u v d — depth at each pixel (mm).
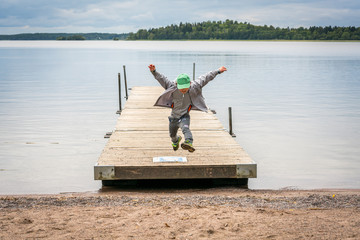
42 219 5359
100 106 22406
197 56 79250
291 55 84688
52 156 12102
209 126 12461
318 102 23422
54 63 59969
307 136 14938
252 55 84250
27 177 9945
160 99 7359
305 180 9805
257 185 9367
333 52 104938
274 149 13039
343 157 12047
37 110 20797
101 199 6914
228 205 6316
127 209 5938
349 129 16109
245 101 24078
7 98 25000
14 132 15562
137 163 8570
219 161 8750
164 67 49844
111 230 4867
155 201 6734
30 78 37625
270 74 41531
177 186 9109
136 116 14422
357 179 9891
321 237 4496
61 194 8234
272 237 4539
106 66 53719
